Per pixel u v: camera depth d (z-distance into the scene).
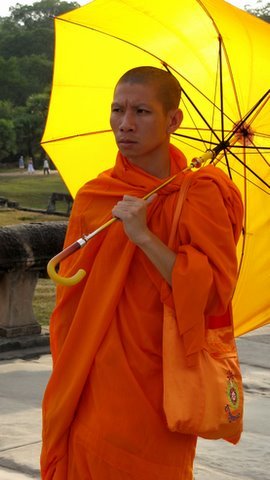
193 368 3.25
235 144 3.77
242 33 3.49
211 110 3.79
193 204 3.29
